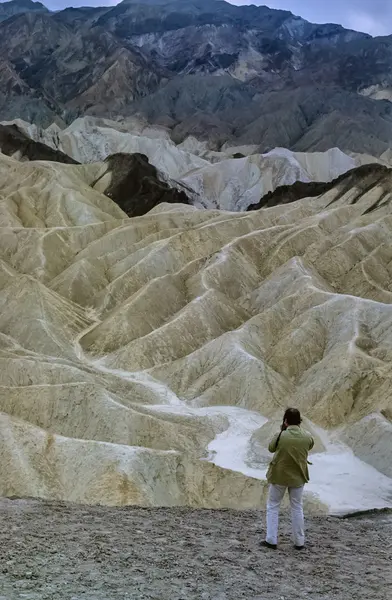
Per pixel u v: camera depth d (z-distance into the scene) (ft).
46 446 96.84
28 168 329.31
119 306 199.72
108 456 94.17
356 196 266.98
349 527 44.96
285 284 199.52
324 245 226.79
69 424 122.21
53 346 172.65
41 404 125.18
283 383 155.63
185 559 32.09
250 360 157.17
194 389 157.48
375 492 107.55
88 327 193.06
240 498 94.22
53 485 90.99
